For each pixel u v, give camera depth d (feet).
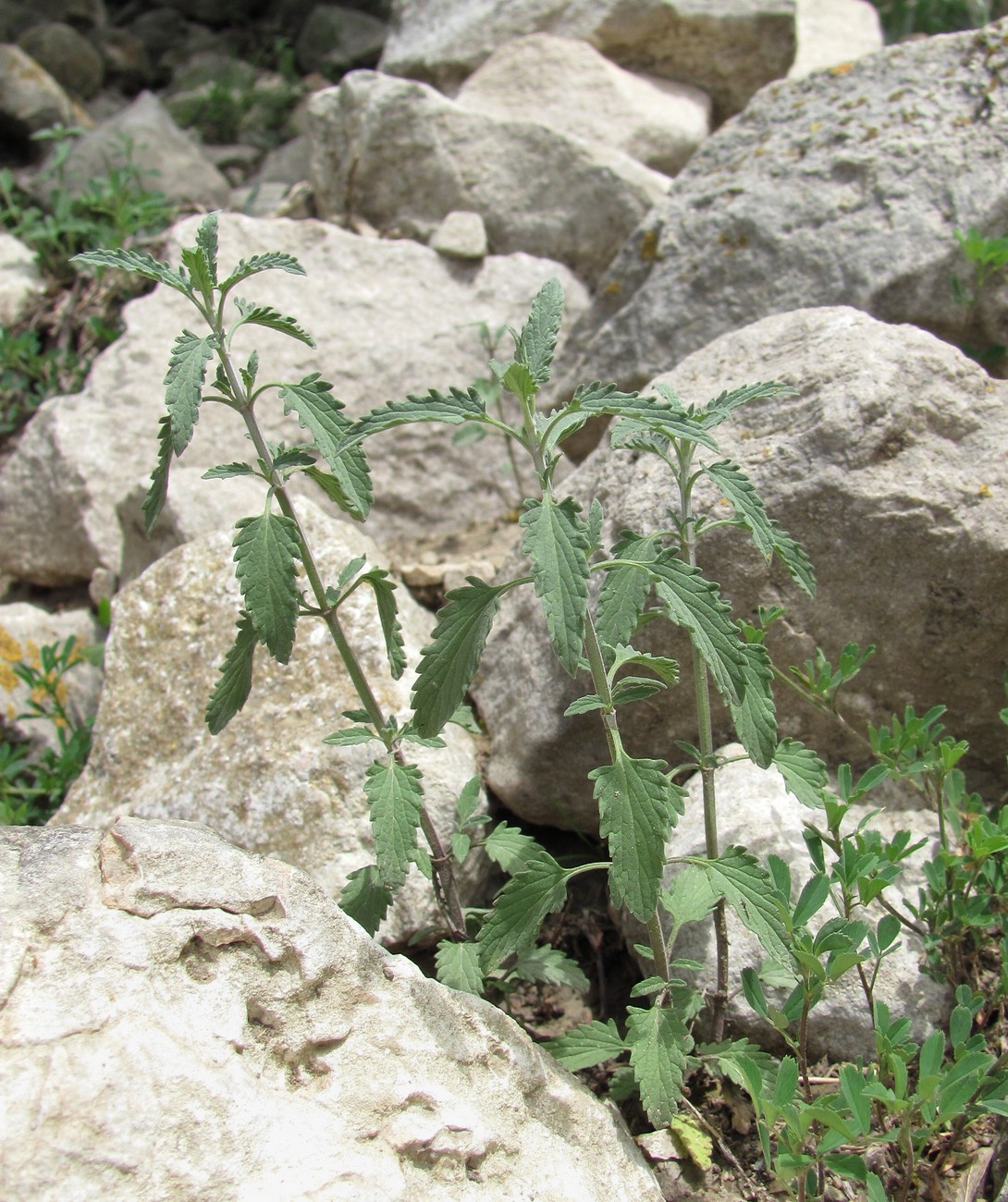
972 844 1.99
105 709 2.70
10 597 3.79
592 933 2.40
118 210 4.36
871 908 2.12
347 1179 1.47
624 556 1.88
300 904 1.68
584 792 2.48
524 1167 1.64
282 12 7.26
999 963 2.11
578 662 1.51
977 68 3.14
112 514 3.55
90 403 3.66
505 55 4.35
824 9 5.17
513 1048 1.76
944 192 2.97
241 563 1.75
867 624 2.29
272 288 3.75
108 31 7.03
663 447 2.02
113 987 1.51
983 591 2.22
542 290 1.82
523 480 3.51
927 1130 1.71
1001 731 2.35
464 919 2.16
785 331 2.53
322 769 2.35
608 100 4.19
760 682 1.78
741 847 1.79
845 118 3.20
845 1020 2.01
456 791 2.37
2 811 2.78
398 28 4.90
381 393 3.63
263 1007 1.60
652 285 3.26
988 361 2.95
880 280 2.95
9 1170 1.33
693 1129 1.95
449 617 1.68
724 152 3.39
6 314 4.28
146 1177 1.38
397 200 4.07
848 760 2.38
